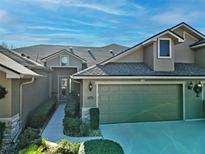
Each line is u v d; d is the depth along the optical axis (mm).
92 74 17188
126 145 12852
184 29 21719
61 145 10297
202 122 18609
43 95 26703
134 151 11906
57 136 14445
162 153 11648
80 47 39438
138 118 18547
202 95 19781
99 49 39531
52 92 32500
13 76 12156
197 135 14859
